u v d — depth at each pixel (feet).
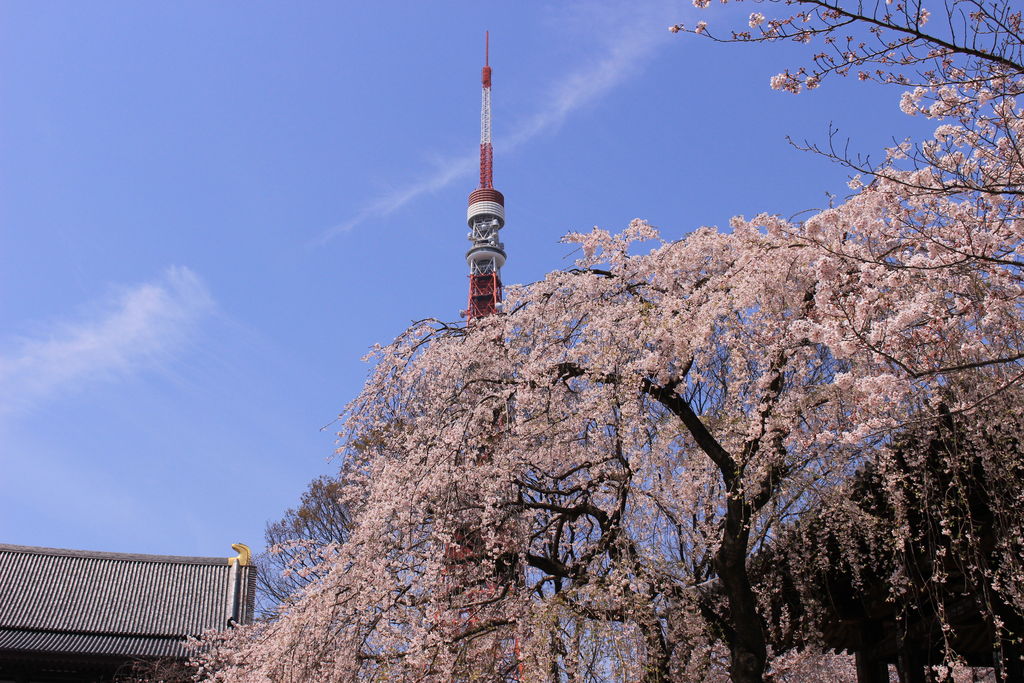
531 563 33.63
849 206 26.23
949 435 22.36
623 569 28.68
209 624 91.35
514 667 32.19
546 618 27.66
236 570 96.53
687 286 29.48
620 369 29.60
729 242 28.99
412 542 31.91
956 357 22.21
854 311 21.99
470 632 30.45
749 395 28.84
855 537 29.17
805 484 29.96
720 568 27.55
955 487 23.77
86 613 91.15
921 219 25.21
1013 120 21.86
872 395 21.89
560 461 34.53
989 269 21.95
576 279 31.60
